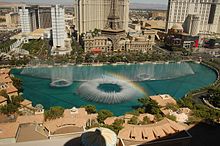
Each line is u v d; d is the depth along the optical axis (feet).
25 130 313.12
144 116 413.59
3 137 289.33
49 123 359.25
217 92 573.33
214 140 337.11
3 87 547.08
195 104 532.32
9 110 426.10
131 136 293.23
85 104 562.66
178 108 471.62
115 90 648.38
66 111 439.22
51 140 242.17
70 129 326.24
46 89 651.66
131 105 562.25
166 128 310.04
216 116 435.94
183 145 293.43
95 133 220.84
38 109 464.24
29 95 610.24
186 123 385.09
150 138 289.12
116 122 373.61
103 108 543.39
